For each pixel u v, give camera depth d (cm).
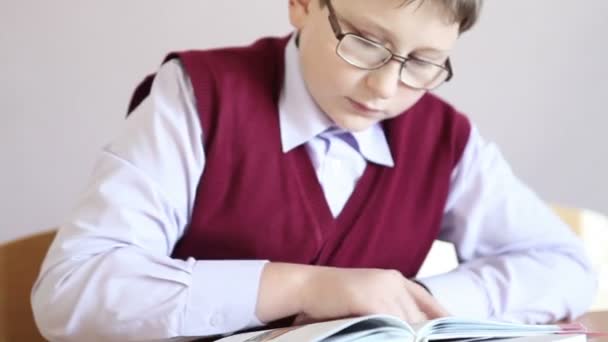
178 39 158
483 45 169
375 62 83
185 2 156
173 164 91
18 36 150
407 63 84
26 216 159
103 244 85
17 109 153
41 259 107
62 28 152
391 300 82
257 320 82
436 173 107
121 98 158
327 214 99
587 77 174
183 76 96
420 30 81
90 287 82
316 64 89
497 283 100
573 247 110
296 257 99
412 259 108
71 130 157
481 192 109
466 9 82
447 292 96
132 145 90
